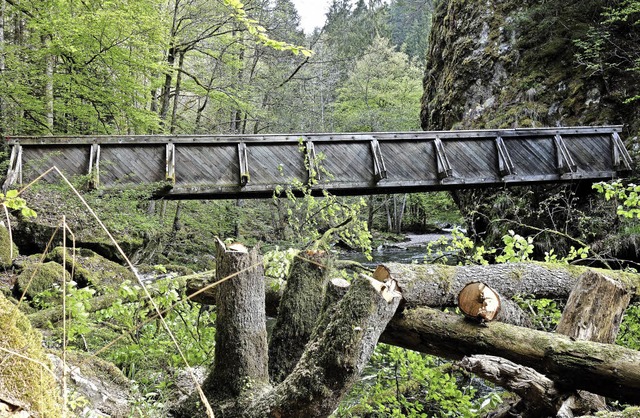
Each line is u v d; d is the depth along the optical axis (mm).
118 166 10289
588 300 3053
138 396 2977
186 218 16734
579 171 12094
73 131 14969
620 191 4188
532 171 12258
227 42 17016
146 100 14047
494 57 16031
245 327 2588
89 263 8391
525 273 3564
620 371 2475
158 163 10500
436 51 19406
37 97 13500
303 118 24500
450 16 18250
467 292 2902
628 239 9656
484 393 4480
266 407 2299
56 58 14945
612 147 12453
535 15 15539
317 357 2238
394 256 17828
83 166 10094
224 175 10695
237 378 2549
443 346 2943
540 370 2697
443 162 11586
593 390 2590
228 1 2600
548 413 2725
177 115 18234
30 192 9312
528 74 15141
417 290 3096
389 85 29922
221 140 10734
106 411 2742
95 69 12984
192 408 2662
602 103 13453
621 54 13523
